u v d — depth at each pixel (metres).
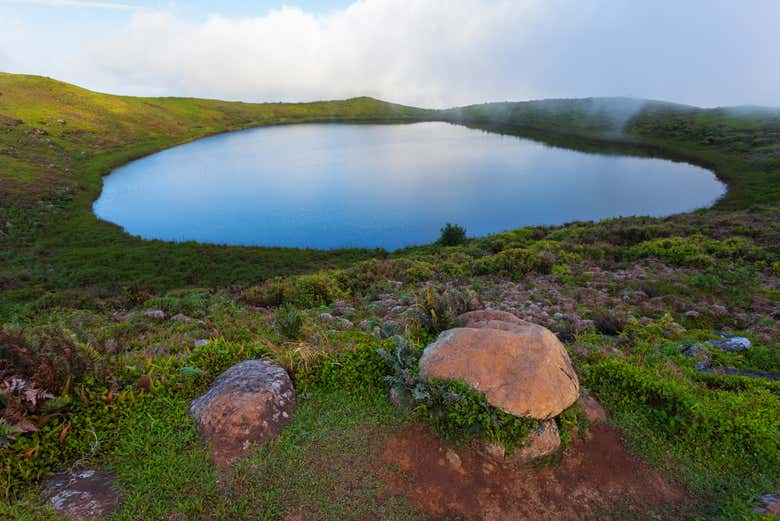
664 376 6.28
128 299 14.77
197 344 7.27
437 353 5.23
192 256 43.69
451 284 14.74
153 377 5.18
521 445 4.44
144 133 144.12
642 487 4.59
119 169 105.75
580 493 4.42
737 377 6.71
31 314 13.27
